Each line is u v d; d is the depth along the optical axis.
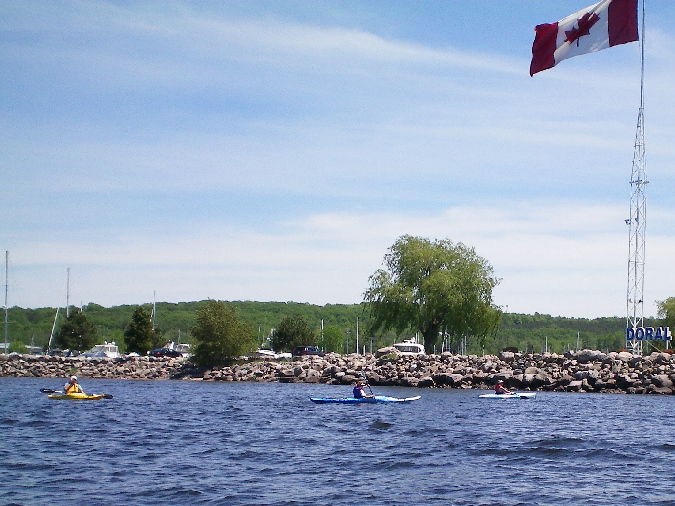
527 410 57.78
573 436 42.81
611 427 47.22
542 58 38.97
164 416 54.03
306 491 28.56
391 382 87.00
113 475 31.45
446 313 103.50
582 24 38.06
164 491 28.48
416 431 45.16
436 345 109.44
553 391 78.44
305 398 69.88
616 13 37.31
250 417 53.25
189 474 31.69
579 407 60.44
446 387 83.81
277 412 56.69
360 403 64.12
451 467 33.41
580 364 83.62
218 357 104.12
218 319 103.62
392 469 32.91
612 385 77.38
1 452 37.41
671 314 138.75
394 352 102.56
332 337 174.50
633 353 93.25
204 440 41.62
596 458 35.75
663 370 78.88
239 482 30.11
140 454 36.81
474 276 104.06
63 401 66.31
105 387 86.19
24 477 31.06
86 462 34.53
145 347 129.12
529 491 28.67
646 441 41.00
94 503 26.66
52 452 37.44
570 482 30.28
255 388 84.44
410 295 103.25
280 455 36.50
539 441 40.81
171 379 103.00
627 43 37.19
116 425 48.59
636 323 94.19
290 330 141.12
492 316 104.19
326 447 39.00
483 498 27.55
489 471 32.53
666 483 30.14
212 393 76.50
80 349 139.88
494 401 65.81
